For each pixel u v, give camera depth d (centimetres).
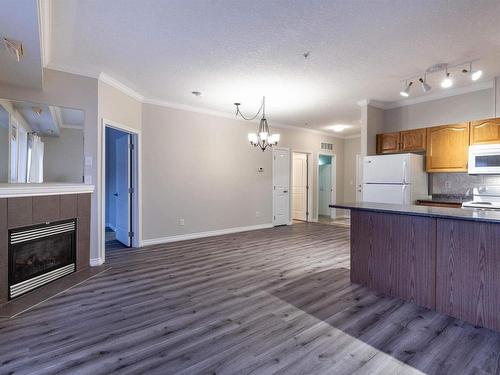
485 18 265
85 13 259
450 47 321
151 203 523
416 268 280
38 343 209
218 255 453
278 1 241
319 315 255
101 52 336
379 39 304
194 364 186
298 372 178
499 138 393
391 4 244
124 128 459
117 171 554
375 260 314
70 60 358
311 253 468
